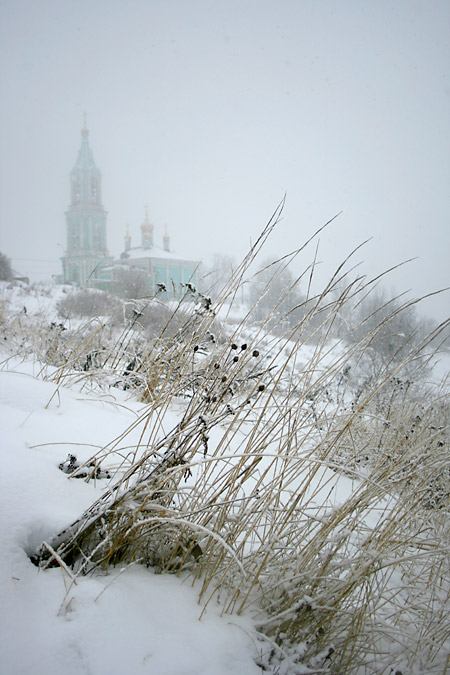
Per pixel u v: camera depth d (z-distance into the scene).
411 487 2.50
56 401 2.98
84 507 1.95
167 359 3.73
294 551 2.00
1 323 5.95
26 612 1.48
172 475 1.93
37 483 1.95
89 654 1.40
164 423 3.10
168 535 2.00
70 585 1.62
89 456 2.37
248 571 1.92
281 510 2.07
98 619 1.51
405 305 2.37
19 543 1.69
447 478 2.85
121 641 1.47
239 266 2.93
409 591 2.31
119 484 1.90
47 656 1.36
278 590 1.91
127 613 1.58
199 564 1.92
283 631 1.81
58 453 2.28
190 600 1.79
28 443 2.28
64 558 1.79
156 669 1.42
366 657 1.94
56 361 4.48
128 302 4.21
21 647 1.36
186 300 4.12
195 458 2.85
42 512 1.82
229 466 2.90
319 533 1.99
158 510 1.93
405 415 4.01
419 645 1.93
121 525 1.84
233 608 1.79
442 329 2.41
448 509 2.62
